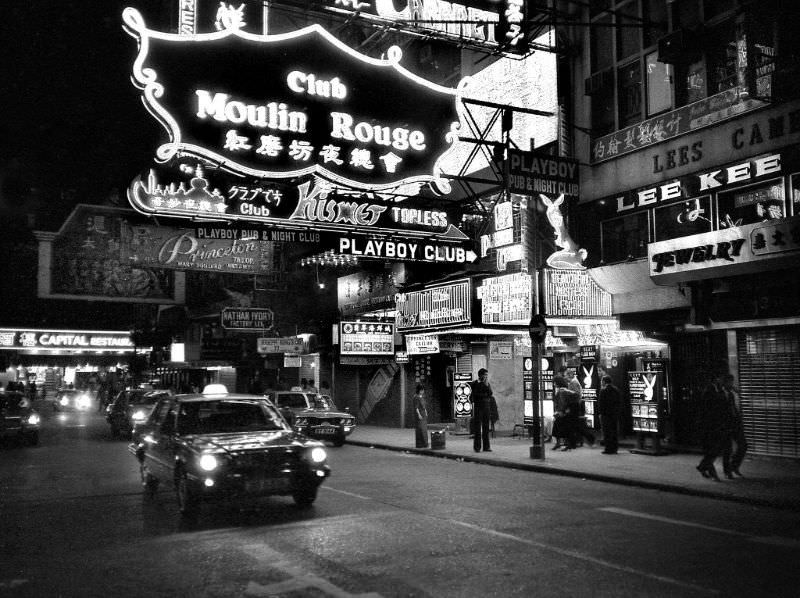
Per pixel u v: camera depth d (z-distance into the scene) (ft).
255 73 51.16
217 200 49.26
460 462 52.44
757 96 44.27
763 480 38.73
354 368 98.84
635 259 56.29
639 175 55.88
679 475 40.93
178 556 23.50
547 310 55.36
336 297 98.68
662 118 54.03
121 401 80.64
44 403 192.95
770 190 46.70
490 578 20.18
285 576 20.77
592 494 36.22
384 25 56.90
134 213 52.80
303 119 52.34
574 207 61.57
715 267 44.45
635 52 57.47
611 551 23.41
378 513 30.68
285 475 29.96
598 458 49.88
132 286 71.31
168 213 47.96
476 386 55.98
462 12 59.93
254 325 97.19
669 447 54.08
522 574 20.59
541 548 23.86
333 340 85.46
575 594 18.57
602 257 59.16
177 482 31.09
